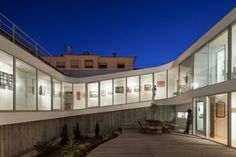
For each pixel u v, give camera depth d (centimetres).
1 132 1152
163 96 2344
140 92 2353
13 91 1158
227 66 1180
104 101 2372
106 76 2348
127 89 2370
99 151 1026
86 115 2250
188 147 1116
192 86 1697
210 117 1384
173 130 1869
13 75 1166
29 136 1480
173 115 2252
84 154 980
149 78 2372
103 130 2241
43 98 1678
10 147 1236
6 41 1096
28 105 1441
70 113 2123
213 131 1380
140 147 1115
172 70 2325
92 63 3775
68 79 2231
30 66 1407
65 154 1035
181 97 1867
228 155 952
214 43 1391
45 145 1535
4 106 1151
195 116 1587
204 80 1511
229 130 1127
